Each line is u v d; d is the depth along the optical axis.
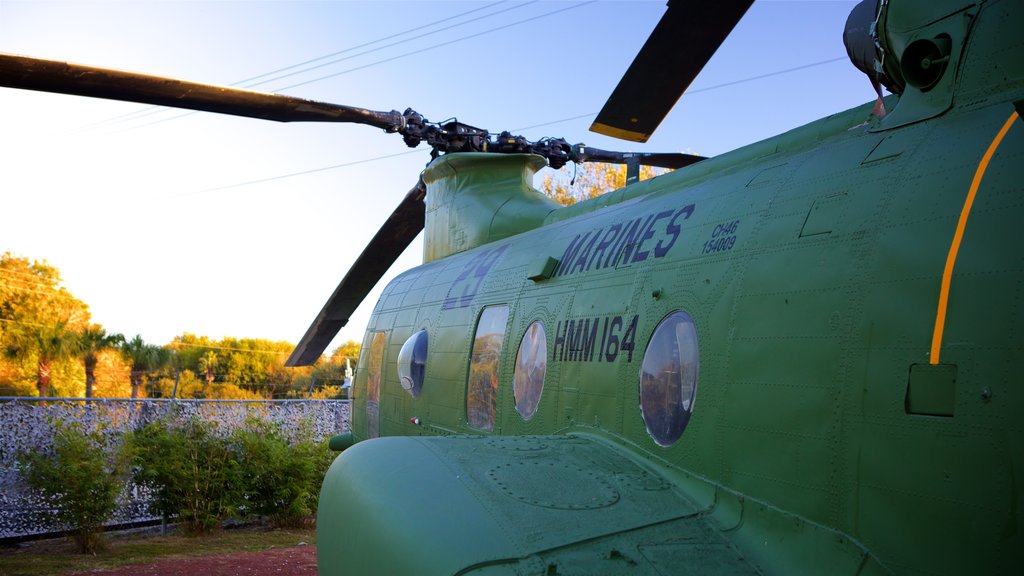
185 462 11.59
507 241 6.07
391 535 2.80
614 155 8.32
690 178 4.37
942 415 2.20
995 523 2.04
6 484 10.52
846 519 2.45
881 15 3.05
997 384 2.08
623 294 3.91
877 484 2.36
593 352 4.01
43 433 10.93
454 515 2.73
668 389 3.39
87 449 10.22
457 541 2.58
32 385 30.80
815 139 3.60
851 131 3.33
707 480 3.03
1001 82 2.60
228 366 49.66
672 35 4.05
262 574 8.84
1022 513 1.99
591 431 3.88
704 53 4.20
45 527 10.42
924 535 2.21
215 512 11.77
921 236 2.41
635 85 4.38
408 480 3.09
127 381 33.75
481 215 6.74
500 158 6.93
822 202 2.90
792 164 3.34
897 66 3.07
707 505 2.94
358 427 7.89
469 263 6.28
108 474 10.55
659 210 4.10
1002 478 2.04
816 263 2.76
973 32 2.72
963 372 2.16
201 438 11.92
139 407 12.29
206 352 49.97
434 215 7.57
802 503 2.60
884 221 2.56
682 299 3.42
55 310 42.44
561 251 4.83
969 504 2.10
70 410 11.38
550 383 4.35
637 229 4.14
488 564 2.44
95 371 32.41
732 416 2.96
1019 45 2.58
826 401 2.56
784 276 2.88
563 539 2.56
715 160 4.25
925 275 2.34
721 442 2.99
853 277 2.58
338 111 6.29
